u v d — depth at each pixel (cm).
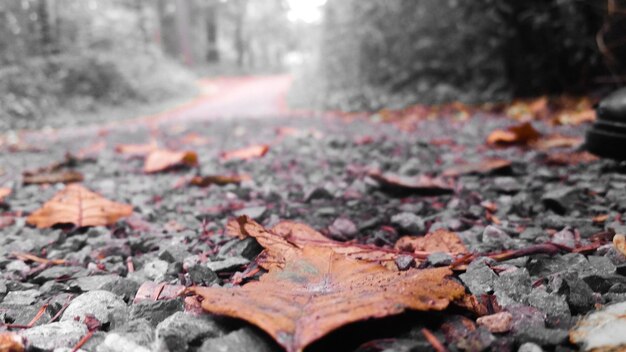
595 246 33
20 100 258
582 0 151
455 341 22
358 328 22
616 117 64
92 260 37
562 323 23
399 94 238
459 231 41
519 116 140
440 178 62
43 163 99
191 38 804
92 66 364
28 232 45
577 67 164
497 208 47
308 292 24
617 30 145
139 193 62
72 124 254
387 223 44
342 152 89
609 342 20
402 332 22
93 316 26
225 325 23
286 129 130
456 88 222
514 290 27
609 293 26
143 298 28
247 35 973
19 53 318
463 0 215
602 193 50
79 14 424
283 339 19
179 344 22
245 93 489
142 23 527
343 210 49
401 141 100
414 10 253
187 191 61
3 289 31
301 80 414
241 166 79
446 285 23
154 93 407
